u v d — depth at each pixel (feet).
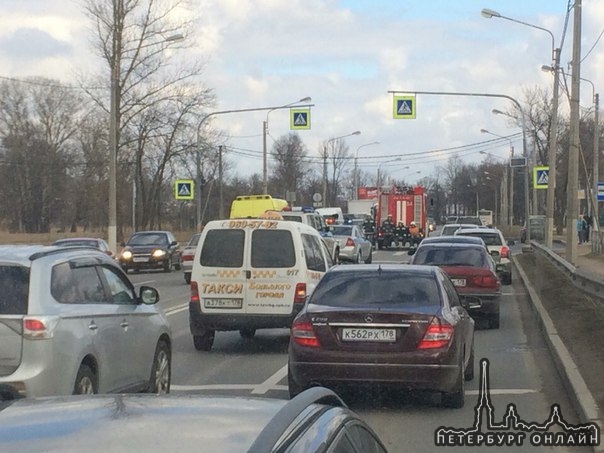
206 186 246.06
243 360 40.16
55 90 245.45
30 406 10.24
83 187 246.88
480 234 87.66
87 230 264.31
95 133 198.70
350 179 376.68
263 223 42.39
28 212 250.98
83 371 23.11
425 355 27.71
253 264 42.01
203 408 9.90
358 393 31.83
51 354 21.72
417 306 28.73
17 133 245.24
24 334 21.50
